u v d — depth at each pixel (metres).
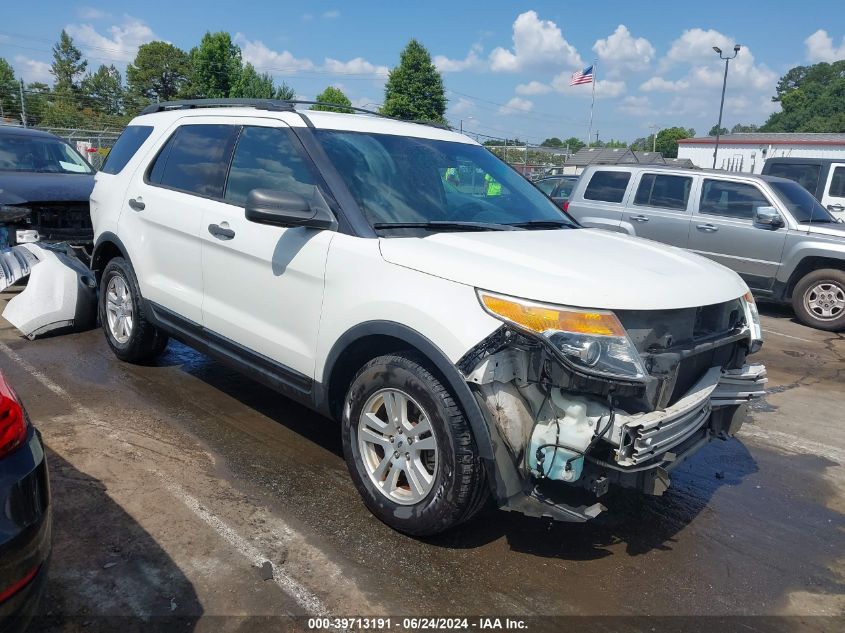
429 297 2.98
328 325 3.41
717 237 9.34
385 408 3.31
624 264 3.19
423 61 49.62
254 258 3.84
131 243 4.95
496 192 4.24
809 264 8.90
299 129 3.86
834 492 4.18
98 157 23.17
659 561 3.28
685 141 51.75
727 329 3.35
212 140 4.46
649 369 2.85
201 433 4.30
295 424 4.52
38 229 7.39
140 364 5.48
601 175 10.56
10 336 6.13
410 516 3.13
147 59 86.69
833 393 6.16
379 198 3.62
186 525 3.27
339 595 2.85
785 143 45.44
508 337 2.78
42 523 2.14
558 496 2.90
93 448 3.99
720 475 4.34
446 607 2.82
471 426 2.87
